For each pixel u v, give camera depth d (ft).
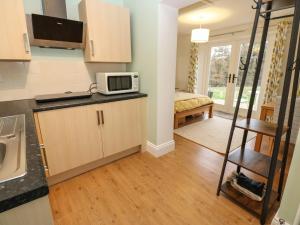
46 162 5.73
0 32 4.93
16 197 1.55
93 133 6.57
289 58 3.59
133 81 7.75
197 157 8.04
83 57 7.57
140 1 7.14
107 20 6.87
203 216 4.92
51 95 6.50
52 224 1.86
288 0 4.15
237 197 5.41
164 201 5.46
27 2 6.14
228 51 15.56
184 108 11.87
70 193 5.80
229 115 15.29
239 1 9.16
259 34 13.17
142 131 8.21
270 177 4.23
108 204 5.35
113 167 7.27
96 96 7.21
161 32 6.78
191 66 17.92
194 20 12.64
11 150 2.55
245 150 5.64
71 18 7.04
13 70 6.24
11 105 5.57
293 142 7.36
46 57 6.77
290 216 4.10
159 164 7.48
